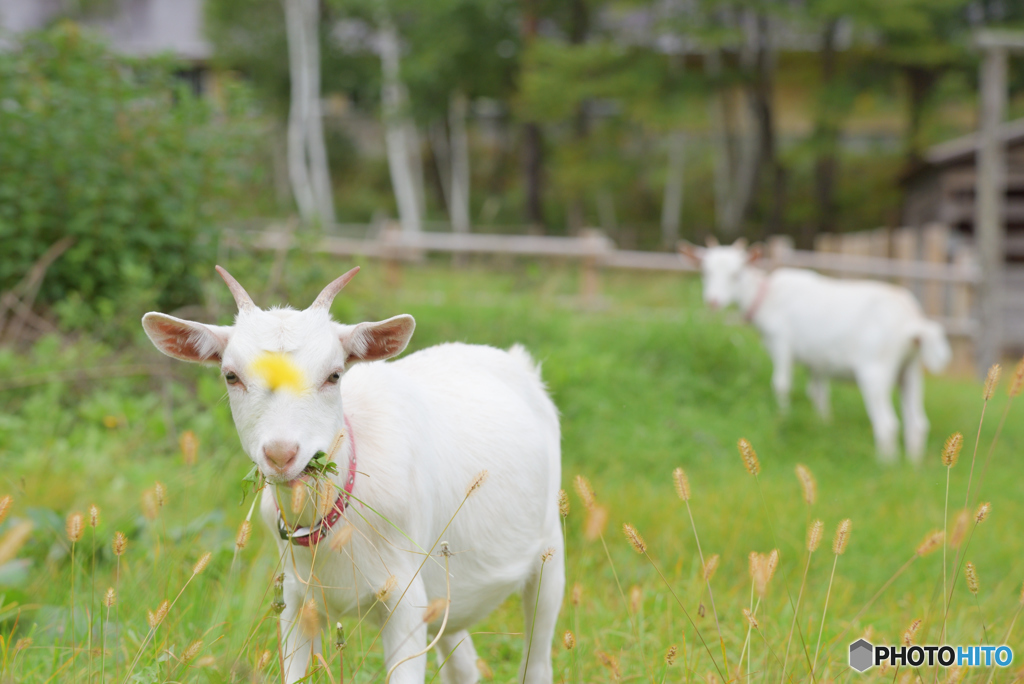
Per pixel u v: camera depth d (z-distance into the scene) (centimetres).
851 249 1489
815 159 2477
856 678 325
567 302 1109
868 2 1938
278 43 2845
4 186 671
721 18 2334
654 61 2147
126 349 646
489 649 358
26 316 650
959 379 1130
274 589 244
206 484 468
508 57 2648
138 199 704
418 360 310
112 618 317
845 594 409
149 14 3067
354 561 248
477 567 283
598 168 2377
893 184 2203
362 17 2734
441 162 3192
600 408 678
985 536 513
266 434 222
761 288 812
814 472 648
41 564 375
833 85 2125
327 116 3266
